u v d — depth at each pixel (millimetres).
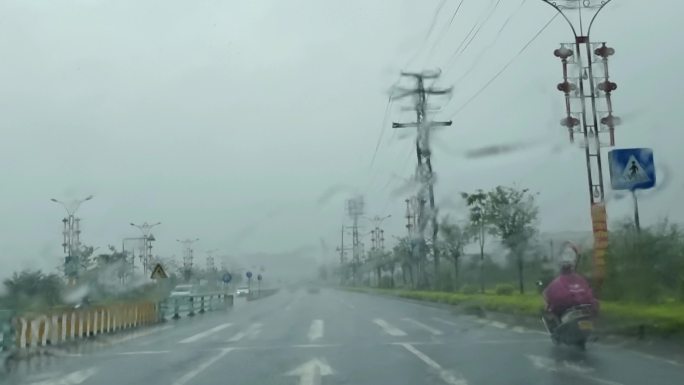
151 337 24031
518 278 37969
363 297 65562
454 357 15195
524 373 12500
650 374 12016
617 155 19359
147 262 52688
